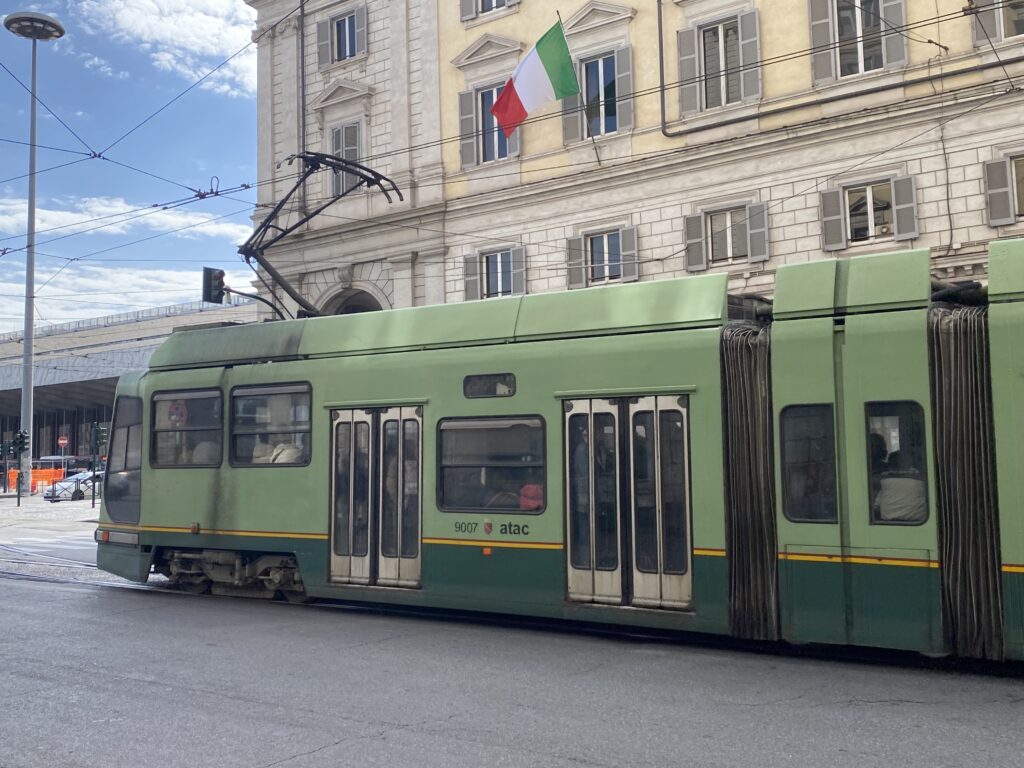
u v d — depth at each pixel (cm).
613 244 1942
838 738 547
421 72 2220
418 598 928
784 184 1731
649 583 805
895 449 713
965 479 684
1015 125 1520
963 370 694
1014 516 662
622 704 627
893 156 1625
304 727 581
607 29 1953
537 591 860
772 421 764
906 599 698
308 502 1018
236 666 749
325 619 966
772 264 1736
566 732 565
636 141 1906
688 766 502
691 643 827
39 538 2166
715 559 775
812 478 742
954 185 1573
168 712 618
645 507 813
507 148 2095
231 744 550
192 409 1139
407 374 960
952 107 1569
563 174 1995
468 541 902
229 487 1085
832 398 740
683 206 1841
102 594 1154
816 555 734
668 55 1877
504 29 2100
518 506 879
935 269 1570
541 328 889
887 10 1638
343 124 2353
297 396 1042
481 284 2100
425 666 745
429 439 938
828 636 726
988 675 693
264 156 2491
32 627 927
